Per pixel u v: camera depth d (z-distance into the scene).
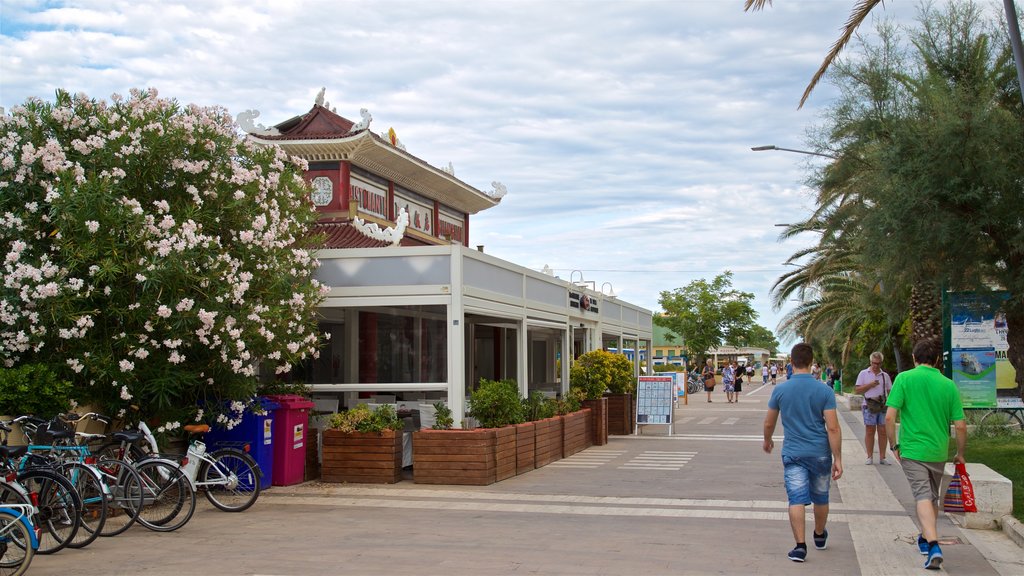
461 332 13.84
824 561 7.98
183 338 11.09
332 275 14.37
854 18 15.59
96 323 11.02
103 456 10.28
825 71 15.98
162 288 11.00
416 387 14.00
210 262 11.44
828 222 20.05
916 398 7.95
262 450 12.65
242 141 13.23
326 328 14.60
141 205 11.65
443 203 23.27
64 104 11.83
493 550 8.47
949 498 9.27
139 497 9.47
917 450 7.88
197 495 11.73
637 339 28.55
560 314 19.41
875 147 13.56
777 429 24.66
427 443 13.23
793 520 7.96
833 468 8.30
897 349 30.12
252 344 12.25
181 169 11.98
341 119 19.03
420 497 11.98
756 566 7.77
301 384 14.16
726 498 11.84
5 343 10.46
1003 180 11.83
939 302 19.69
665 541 8.90
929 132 12.16
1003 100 13.50
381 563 7.93
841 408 36.75
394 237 16.33
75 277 10.79
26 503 7.70
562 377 19.95
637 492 12.39
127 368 10.59
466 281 14.20
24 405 9.98
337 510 10.97
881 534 9.27
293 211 14.09
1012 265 12.79
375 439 13.28
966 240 12.23
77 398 10.83
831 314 39.88
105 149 11.41
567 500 11.69
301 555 8.30
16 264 10.45
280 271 12.91
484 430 13.17
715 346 68.06
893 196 12.25
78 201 10.50
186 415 11.73
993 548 8.61
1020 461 14.34
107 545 8.88
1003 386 16.58
